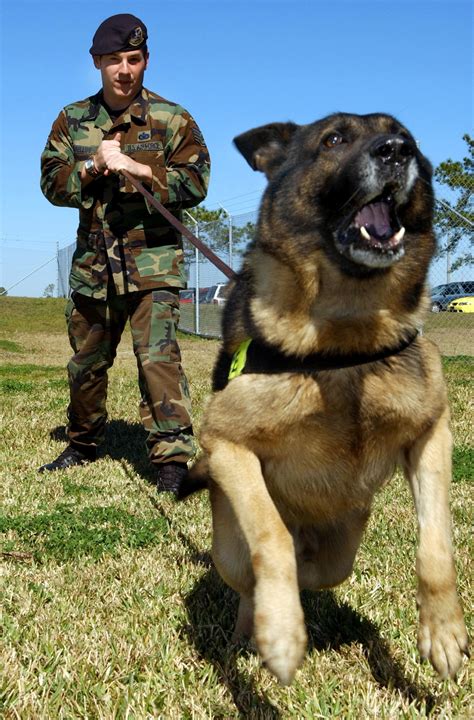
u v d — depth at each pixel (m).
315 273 2.99
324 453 3.01
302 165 3.21
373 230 2.99
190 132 6.05
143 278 6.00
